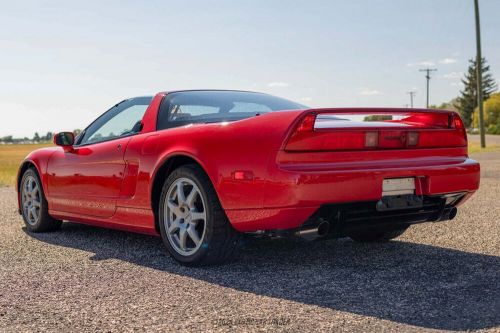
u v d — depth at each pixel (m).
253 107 4.28
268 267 3.74
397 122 3.93
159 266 3.84
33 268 3.85
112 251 4.39
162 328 2.57
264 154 3.31
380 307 2.83
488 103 109.31
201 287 3.27
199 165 3.73
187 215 3.79
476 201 7.21
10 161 47.25
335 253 4.18
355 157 3.44
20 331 2.58
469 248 4.32
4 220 6.38
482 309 2.78
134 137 4.30
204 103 4.26
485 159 17.80
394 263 3.83
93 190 4.67
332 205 3.38
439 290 3.13
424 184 3.66
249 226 3.46
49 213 5.31
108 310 2.86
